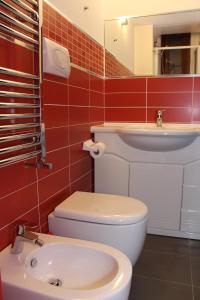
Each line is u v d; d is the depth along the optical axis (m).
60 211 1.27
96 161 1.94
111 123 2.17
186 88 1.98
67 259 1.04
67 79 1.48
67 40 1.47
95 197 1.44
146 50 2.03
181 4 1.93
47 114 1.28
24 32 1.05
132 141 1.77
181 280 1.40
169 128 1.88
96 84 1.97
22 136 0.99
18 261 0.93
